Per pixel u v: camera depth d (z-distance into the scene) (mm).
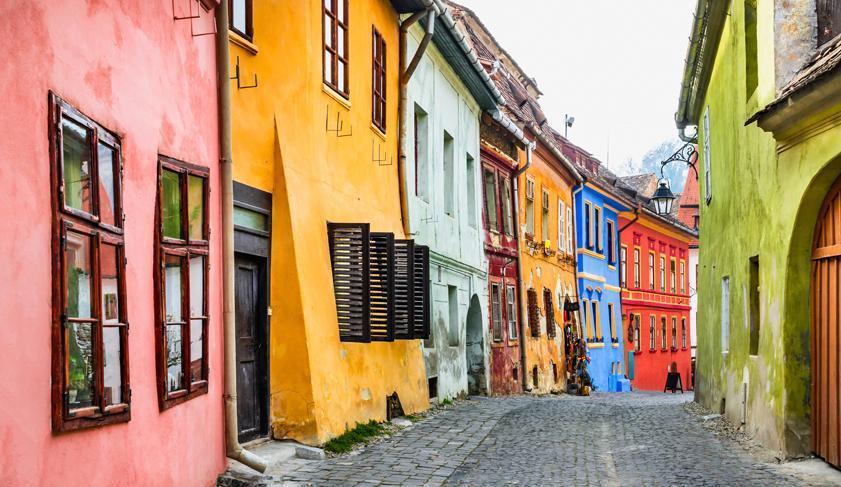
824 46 9547
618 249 40031
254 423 9422
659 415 15625
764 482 8250
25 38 4344
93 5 5191
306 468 8836
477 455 10234
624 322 40719
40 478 4363
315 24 10844
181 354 6684
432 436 11719
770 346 10391
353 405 11141
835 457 8812
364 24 13141
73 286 4824
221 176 7855
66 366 4625
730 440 11703
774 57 9953
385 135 14250
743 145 12594
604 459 10125
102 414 5078
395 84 14938
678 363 50062
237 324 9086
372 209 13266
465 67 18859
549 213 29375
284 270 9805
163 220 6309
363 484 8180
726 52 14500
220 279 7746
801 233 9531
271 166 9750
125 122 5668
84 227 4926
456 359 18172
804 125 9000
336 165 11703
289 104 10094
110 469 5215
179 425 6512
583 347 30812
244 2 9164
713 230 16703
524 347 24750
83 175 5016
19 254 4223
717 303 15844
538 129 25984
